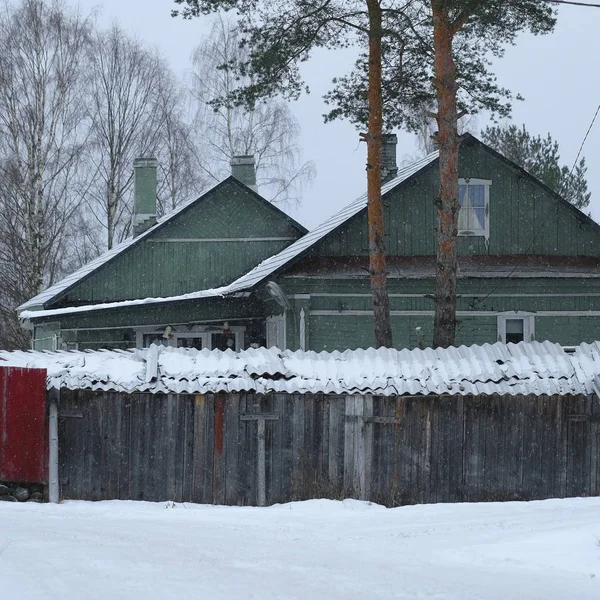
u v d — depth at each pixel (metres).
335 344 29.55
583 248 31.36
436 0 23.14
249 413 19.45
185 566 11.23
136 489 19.34
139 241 35.78
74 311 31.48
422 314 30.03
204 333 33.22
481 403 19.88
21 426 19.08
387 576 11.12
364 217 29.84
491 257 30.70
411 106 25.81
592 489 20.03
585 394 20.00
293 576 10.92
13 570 10.38
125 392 19.39
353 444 19.48
